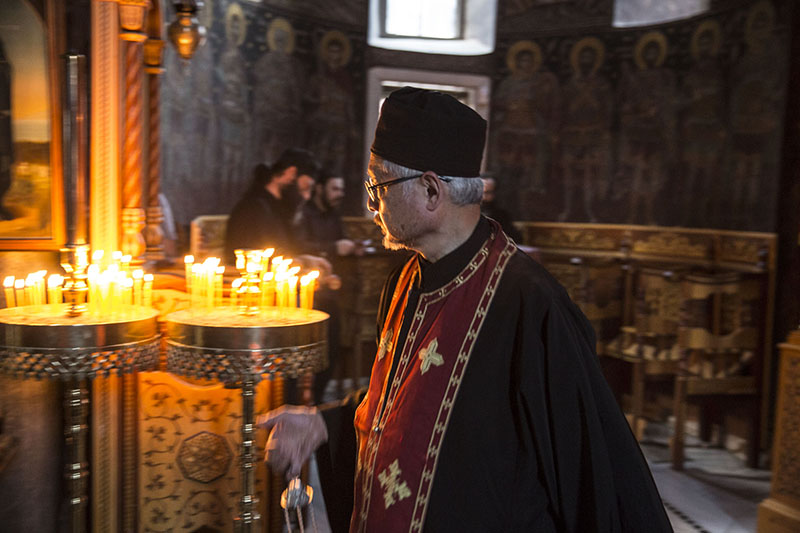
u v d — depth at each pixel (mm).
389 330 1558
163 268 3092
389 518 1328
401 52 7277
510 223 5543
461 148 1405
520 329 1322
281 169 4434
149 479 2789
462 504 1295
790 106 4910
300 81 6781
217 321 2332
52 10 2639
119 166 2734
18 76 2623
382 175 1430
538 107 7441
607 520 1279
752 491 4246
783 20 5043
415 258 1620
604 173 7094
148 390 2762
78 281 2348
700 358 4887
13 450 2676
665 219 6531
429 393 1356
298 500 1616
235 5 6156
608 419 1326
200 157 5941
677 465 4582
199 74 5855
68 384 2496
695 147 6137
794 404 3494
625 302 5496
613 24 6957
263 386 2791
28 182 2674
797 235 4746
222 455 2797
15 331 2180
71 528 2562
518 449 1321
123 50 2719
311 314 2514
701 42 6113
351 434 1697
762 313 4676
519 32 7445
